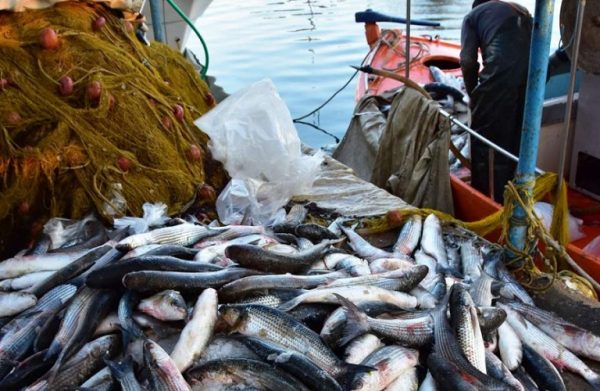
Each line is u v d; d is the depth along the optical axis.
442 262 2.05
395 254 2.08
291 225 2.19
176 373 1.33
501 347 1.62
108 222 2.10
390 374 1.43
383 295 1.68
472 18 2.98
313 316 1.59
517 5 2.86
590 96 2.84
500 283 1.82
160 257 1.66
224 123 2.55
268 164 2.50
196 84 3.10
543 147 2.99
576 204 2.92
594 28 2.40
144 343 1.38
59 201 2.08
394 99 3.11
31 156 1.97
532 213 1.94
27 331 1.54
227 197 2.38
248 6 9.95
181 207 2.31
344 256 1.94
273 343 1.46
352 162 3.53
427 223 2.26
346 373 1.39
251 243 1.92
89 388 1.33
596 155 2.88
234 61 7.05
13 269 1.82
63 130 2.05
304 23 8.64
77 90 2.15
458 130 3.63
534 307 1.80
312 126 5.41
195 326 1.45
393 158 3.07
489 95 2.79
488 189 2.96
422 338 1.55
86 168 2.09
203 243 1.97
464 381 1.38
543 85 1.79
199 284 1.60
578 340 1.67
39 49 2.12
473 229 2.31
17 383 1.39
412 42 5.00
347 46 7.47
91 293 1.58
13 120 1.97
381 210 2.45
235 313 1.49
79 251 1.89
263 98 2.58
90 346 1.46
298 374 1.37
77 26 2.30
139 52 2.61
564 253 1.97
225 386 1.37
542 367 1.58
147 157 2.25
